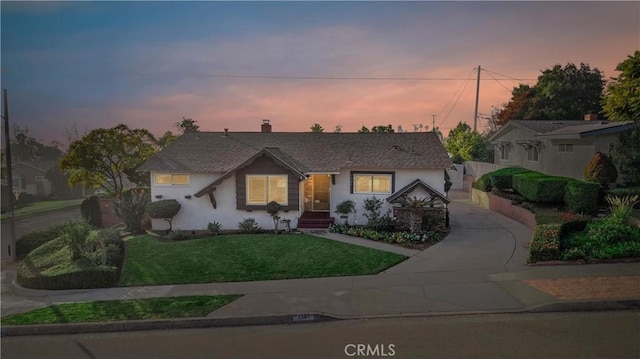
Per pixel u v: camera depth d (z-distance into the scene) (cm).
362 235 1498
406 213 1623
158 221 1739
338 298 899
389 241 1402
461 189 3306
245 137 2072
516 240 1381
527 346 654
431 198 1612
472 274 1024
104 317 845
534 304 811
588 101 3353
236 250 1327
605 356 612
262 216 1700
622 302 793
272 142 1997
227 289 991
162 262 1234
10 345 758
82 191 4159
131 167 2092
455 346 666
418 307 832
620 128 1772
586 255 1091
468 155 3591
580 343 657
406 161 1717
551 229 1170
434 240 1407
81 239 1262
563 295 840
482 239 1416
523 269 1044
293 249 1316
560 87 3334
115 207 1772
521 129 2572
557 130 2197
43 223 2341
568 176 2066
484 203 2284
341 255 1237
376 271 1084
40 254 1353
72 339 772
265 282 1033
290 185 1673
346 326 769
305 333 751
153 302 921
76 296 996
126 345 736
